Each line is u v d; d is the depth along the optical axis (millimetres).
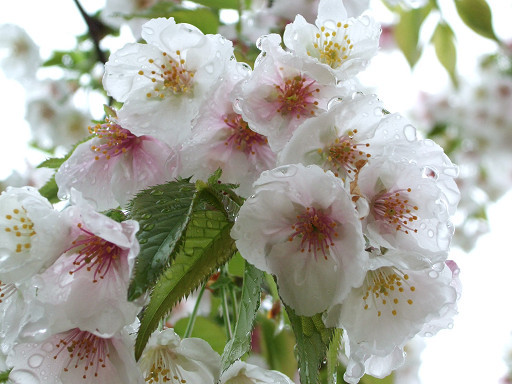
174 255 243
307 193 267
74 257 263
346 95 278
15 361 267
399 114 273
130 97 282
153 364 273
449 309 284
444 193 278
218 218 264
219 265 262
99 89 553
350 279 259
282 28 407
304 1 405
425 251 270
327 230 268
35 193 268
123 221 254
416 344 439
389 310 277
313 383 251
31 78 554
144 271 239
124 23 442
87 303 256
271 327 366
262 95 278
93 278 259
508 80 703
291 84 279
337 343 269
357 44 284
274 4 407
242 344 260
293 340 365
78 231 263
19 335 250
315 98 280
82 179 290
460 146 711
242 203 273
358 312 271
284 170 260
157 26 280
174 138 276
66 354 269
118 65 283
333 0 286
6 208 268
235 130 284
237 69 279
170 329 273
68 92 553
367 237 266
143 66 283
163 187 261
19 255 263
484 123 699
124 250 258
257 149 285
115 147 290
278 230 266
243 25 402
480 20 416
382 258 265
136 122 279
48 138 545
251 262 260
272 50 273
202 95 276
